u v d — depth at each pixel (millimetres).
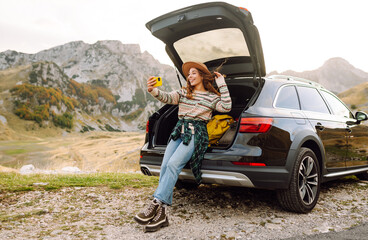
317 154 3420
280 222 2746
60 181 5043
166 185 2539
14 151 129625
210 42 3498
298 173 2936
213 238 2355
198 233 2479
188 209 3248
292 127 3008
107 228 2633
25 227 2650
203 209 3242
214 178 2824
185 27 3195
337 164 3766
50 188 4406
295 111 3250
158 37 3320
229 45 3471
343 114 4328
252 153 2682
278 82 3334
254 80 3154
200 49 3688
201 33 3342
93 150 115812
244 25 2863
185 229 2586
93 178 5449
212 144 3209
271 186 2717
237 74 3811
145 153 3426
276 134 2805
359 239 2232
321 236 2324
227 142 3129
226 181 2785
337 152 3771
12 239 2309
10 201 3684
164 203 2564
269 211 3129
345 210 3139
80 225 2723
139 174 6406
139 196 3969
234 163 2715
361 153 4387
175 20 2998
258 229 2557
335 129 3779
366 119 4309
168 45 3514
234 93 4039
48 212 3191
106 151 108875
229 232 2488
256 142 2717
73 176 5809
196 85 2850
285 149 2844
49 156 111562
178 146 2701
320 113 3699
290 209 3004
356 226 2562
